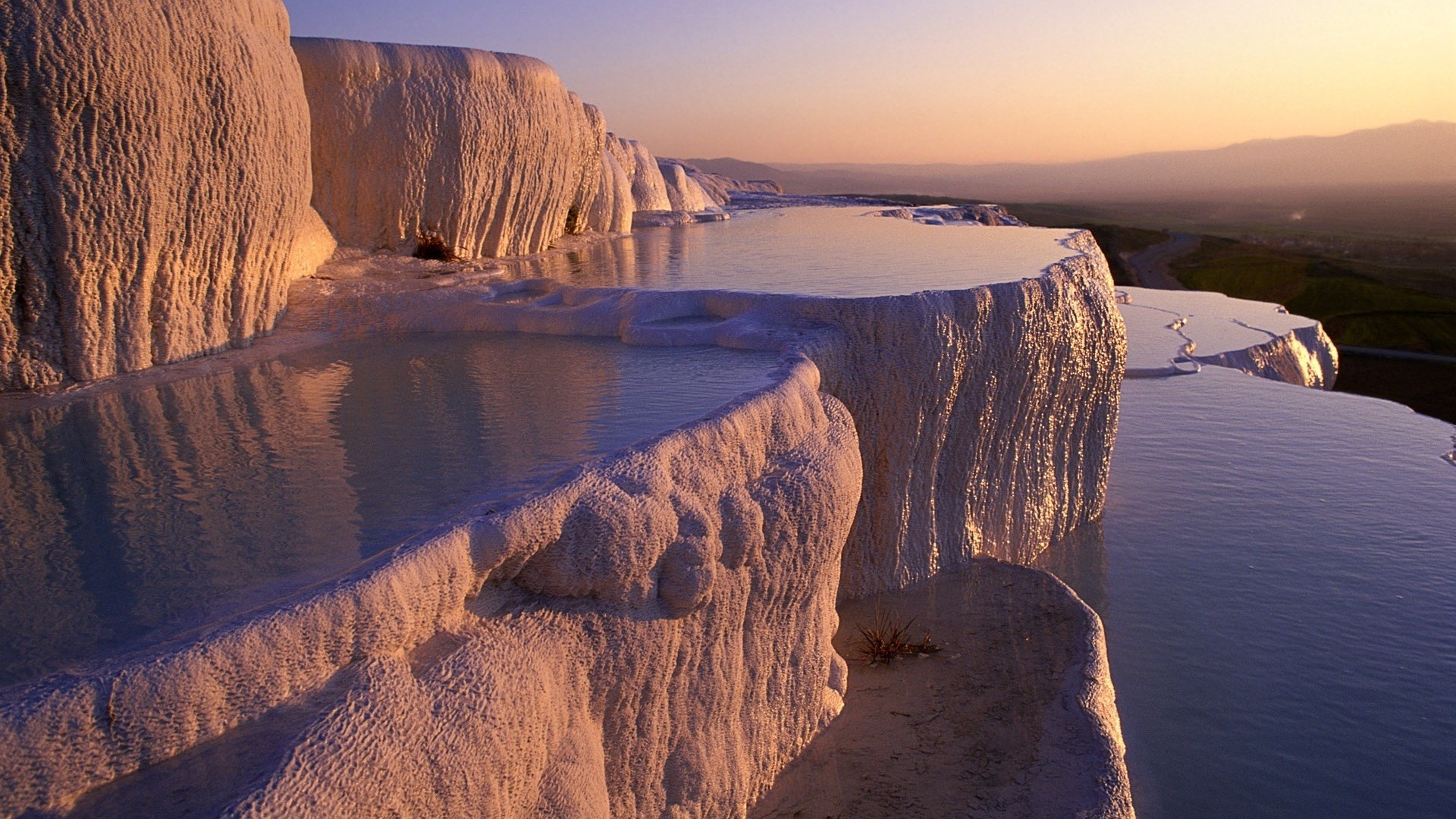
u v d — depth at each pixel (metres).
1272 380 16.27
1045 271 8.65
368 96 7.88
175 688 2.15
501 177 9.28
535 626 3.12
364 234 8.19
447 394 5.05
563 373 5.54
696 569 3.61
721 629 4.06
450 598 2.79
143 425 4.46
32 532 3.22
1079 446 9.29
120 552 3.05
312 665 2.40
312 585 2.78
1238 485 11.12
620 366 5.74
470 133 8.51
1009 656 6.23
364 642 2.50
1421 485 11.12
